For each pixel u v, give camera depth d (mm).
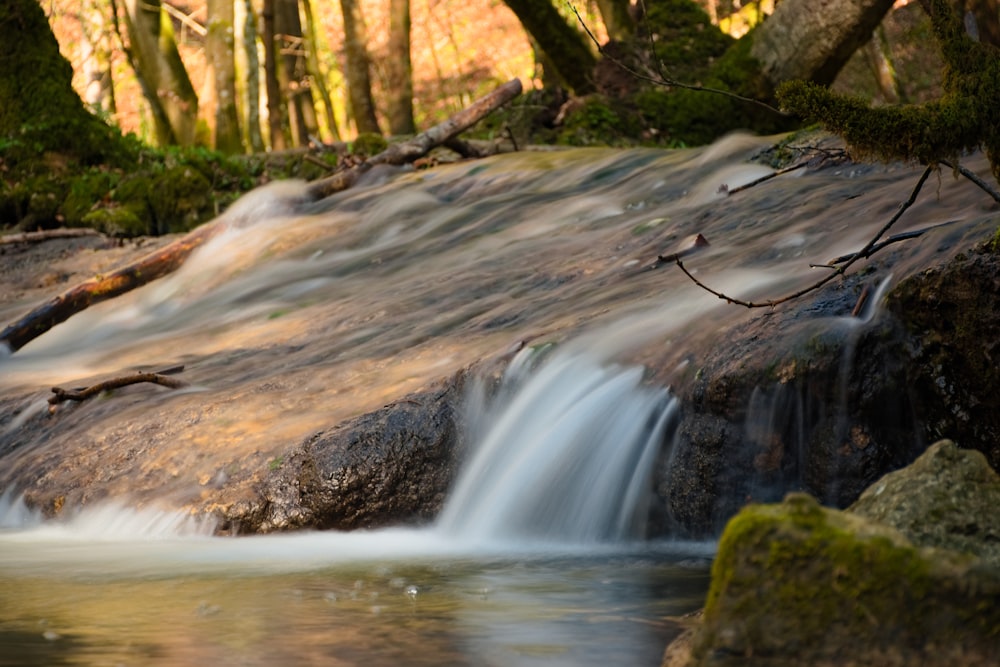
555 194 11352
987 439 4312
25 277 13883
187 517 5641
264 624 3346
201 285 11234
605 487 5113
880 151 4367
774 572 2488
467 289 8141
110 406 7184
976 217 4949
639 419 5117
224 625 3342
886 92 23203
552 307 6953
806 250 6266
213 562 4664
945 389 4371
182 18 35031
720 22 28938
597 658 2896
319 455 5617
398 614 3469
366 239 11484
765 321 5016
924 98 23172
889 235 5742
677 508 4910
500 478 5441
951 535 2703
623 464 5102
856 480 4473
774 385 4645
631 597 3721
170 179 15914
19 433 7359
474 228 10688
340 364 6941
